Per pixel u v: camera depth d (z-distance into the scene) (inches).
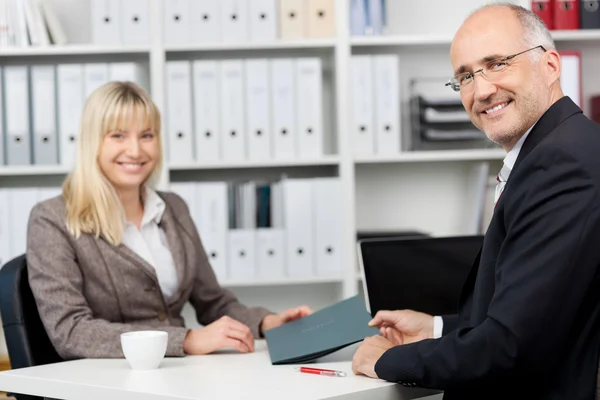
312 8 121.6
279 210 121.6
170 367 59.6
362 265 78.3
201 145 119.3
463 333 51.0
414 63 134.2
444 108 122.6
